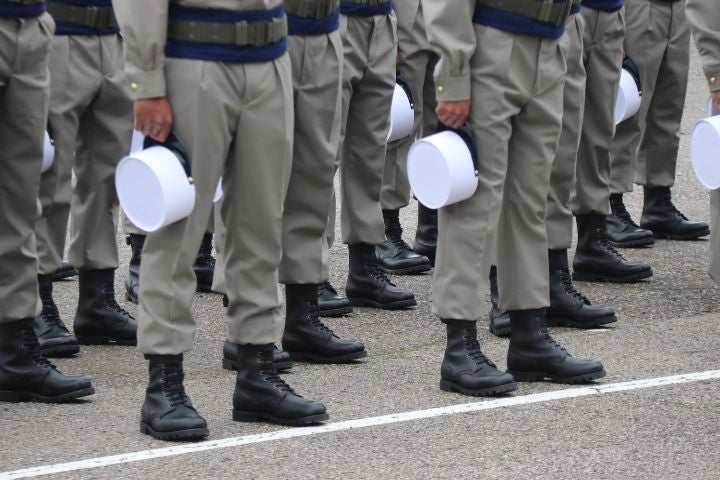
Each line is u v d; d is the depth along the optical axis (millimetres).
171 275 16766
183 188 16281
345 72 23016
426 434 17219
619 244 29078
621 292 25438
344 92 23062
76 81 21172
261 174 16844
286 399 17562
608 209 26109
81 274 22172
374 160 23938
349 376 20141
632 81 26438
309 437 17078
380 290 24375
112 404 18641
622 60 26250
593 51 25219
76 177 22031
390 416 17969
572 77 22312
